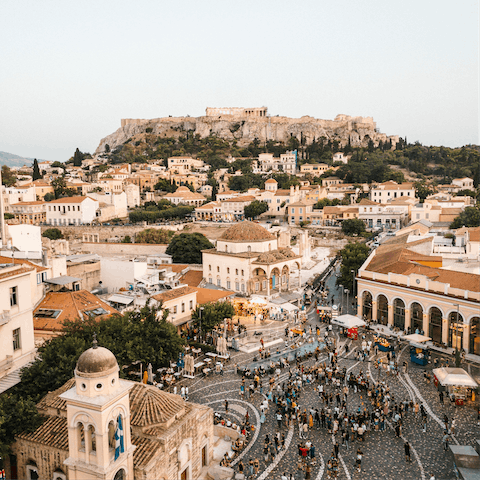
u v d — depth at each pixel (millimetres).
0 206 94125
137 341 55344
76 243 178750
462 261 89250
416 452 42406
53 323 61938
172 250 134125
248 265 98250
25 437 35719
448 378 50656
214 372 62594
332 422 47312
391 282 79312
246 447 43844
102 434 29375
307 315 90125
